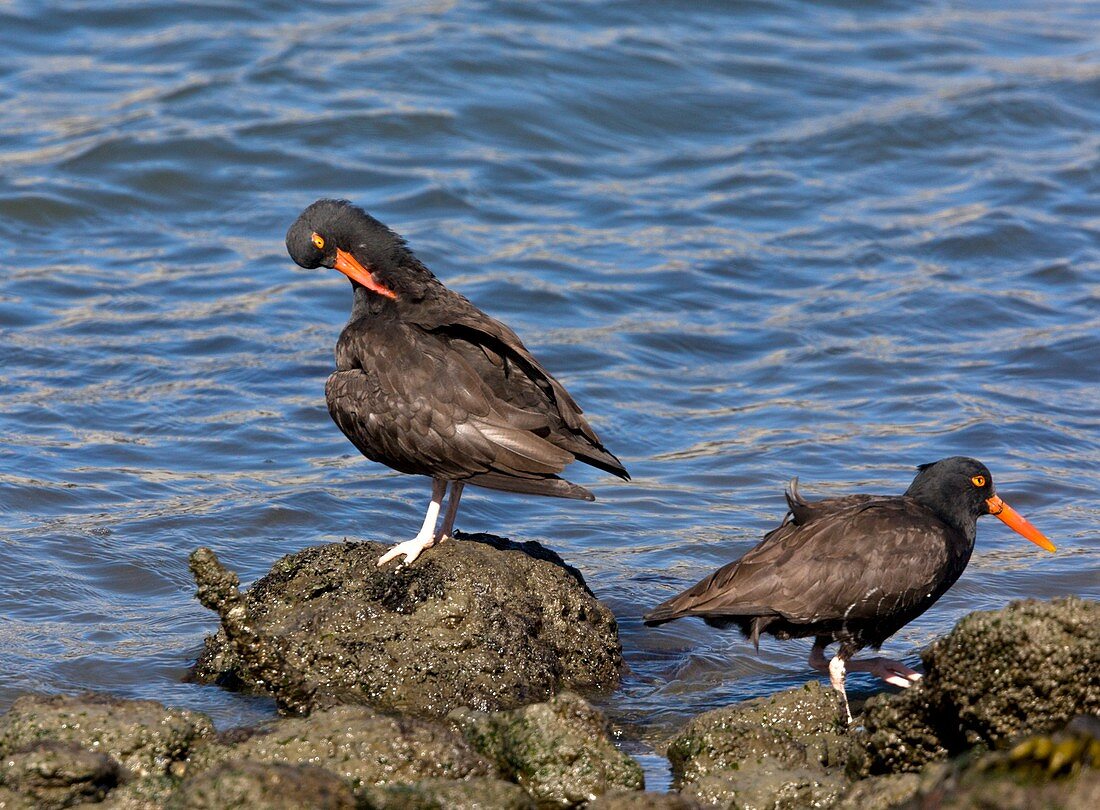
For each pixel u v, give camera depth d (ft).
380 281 39.91
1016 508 50.42
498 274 71.41
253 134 83.46
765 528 48.98
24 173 78.13
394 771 29.09
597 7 102.94
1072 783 23.71
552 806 30.22
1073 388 61.26
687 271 72.90
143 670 37.73
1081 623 28.37
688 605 35.86
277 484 51.49
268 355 62.64
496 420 36.70
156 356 61.98
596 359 63.46
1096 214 80.64
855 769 30.89
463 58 93.20
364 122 85.76
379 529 48.44
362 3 103.04
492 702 35.32
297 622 36.35
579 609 37.88
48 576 42.98
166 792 27.91
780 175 84.94
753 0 106.63
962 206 81.41
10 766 27.86
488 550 37.58
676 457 55.36
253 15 99.76
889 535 35.68
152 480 51.19
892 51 102.42
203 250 73.67
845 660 36.65
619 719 35.76
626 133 89.40
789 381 62.28
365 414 37.55
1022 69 100.32
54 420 55.52
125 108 86.07
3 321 64.18
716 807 29.22
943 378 62.08
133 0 98.32
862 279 72.69
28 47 94.02
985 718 28.96
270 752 29.25
